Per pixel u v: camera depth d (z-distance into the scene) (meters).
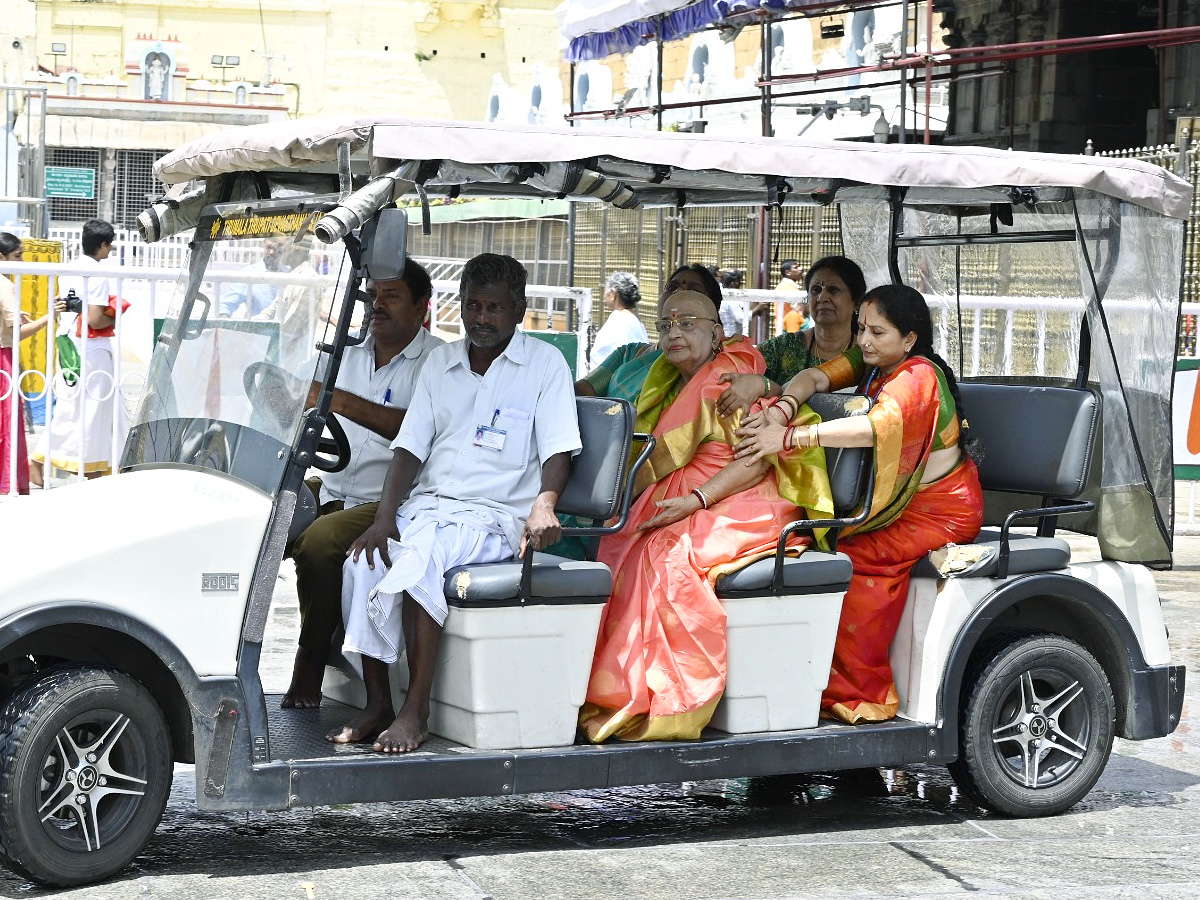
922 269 6.70
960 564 5.28
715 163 4.99
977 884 4.70
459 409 5.06
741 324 14.28
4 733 4.30
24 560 4.31
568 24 13.78
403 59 39.59
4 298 10.03
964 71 16.12
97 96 35.22
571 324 14.77
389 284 5.58
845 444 5.16
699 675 4.98
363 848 4.92
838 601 5.19
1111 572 5.56
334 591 5.20
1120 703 5.60
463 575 4.71
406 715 4.75
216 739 4.43
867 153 5.20
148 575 4.39
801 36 18.55
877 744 5.19
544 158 4.75
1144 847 5.11
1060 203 5.97
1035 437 5.63
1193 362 11.26
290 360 4.71
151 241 5.31
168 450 4.96
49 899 4.33
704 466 5.33
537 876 4.68
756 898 4.53
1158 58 15.61
